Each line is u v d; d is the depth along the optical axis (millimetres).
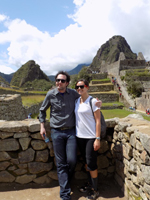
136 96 28312
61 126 2830
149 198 2074
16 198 2760
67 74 2945
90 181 3018
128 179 2721
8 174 3082
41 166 3166
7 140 3070
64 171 2738
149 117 19688
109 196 2844
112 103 29922
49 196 2824
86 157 2795
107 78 41406
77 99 3008
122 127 2951
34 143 3143
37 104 23812
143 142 2211
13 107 13062
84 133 2785
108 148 3438
